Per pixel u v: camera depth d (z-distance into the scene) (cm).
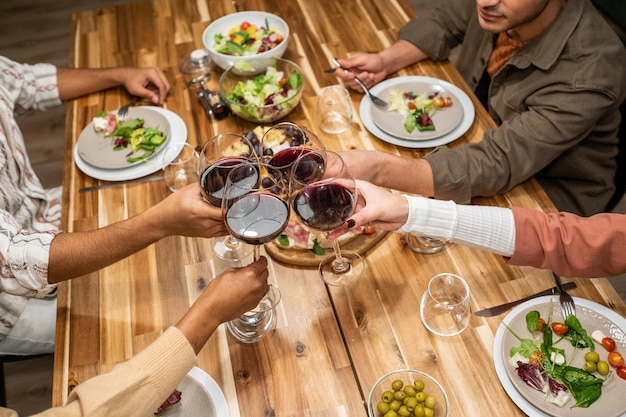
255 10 230
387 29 216
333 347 127
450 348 124
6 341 175
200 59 204
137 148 173
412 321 130
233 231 118
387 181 153
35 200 192
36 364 244
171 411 118
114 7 240
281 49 194
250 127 181
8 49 403
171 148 171
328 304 135
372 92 188
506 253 133
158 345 113
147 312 137
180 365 113
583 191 183
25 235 143
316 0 233
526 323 125
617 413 109
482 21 166
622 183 189
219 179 128
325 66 201
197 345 119
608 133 173
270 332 131
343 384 121
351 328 130
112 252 140
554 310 127
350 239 145
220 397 119
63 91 198
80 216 160
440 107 180
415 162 155
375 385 112
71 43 223
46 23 423
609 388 114
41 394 233
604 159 178
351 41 211
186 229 138
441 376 120
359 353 125
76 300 140
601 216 130
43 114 356
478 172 155
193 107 190
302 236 145
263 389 121
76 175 172
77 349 130
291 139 148
